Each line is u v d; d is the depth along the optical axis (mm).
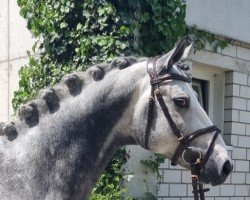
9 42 8336
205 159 3658
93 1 6984
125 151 6840
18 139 3711
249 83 9070
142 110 3701
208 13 8336
